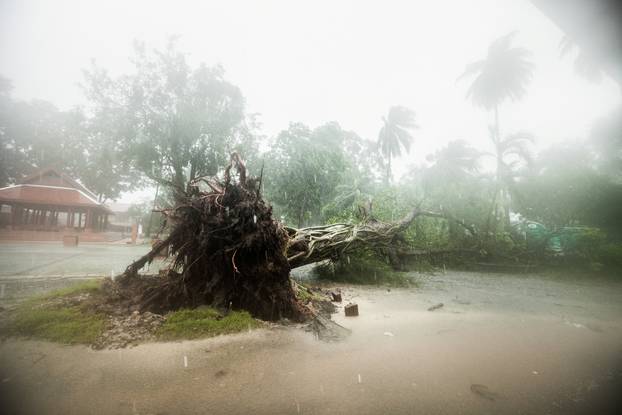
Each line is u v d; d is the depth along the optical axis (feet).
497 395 7.21
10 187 81.97
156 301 13.83
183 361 8.84
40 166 109.50
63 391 7.03
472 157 70.90
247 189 16.24
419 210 41.01
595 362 9.21
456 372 8.48
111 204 176.86
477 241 42.14
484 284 26.55
